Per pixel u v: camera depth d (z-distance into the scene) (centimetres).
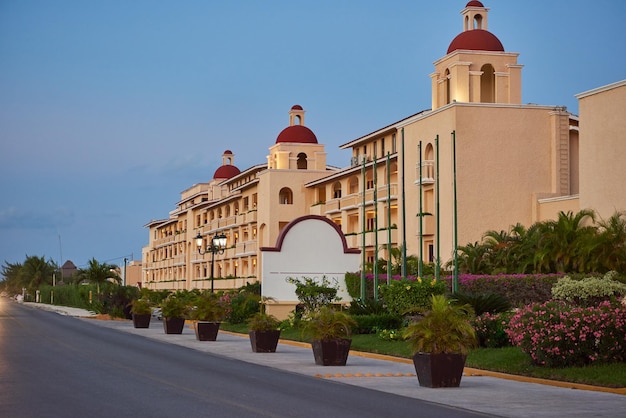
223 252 8675
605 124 3853
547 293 3525
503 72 5109
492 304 2828
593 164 3925
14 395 1543
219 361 2447
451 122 4769
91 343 3147
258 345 2825
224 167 10188
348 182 6706
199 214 10025
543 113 4859
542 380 1920
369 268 4688
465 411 1430
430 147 5028
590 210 3881
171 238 11056
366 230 6059
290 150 7750
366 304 3462
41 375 1914
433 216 4962
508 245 4134
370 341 2991
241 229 8312
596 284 2681
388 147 6122
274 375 2031
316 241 4019
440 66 5262
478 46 5116
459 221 4688
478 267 4159
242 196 8362
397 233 5475
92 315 6712
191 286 9988
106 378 1858
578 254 3694
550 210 4650
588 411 1439
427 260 5009
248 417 1292
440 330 1828
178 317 3991
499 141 4791
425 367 1811
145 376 1916
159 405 1416
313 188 7456
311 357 2642
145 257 13188
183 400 1487
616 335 1997
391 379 1983
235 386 1742
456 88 5009
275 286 3944
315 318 2395
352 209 6425
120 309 6247
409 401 1559
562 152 4825
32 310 8444
